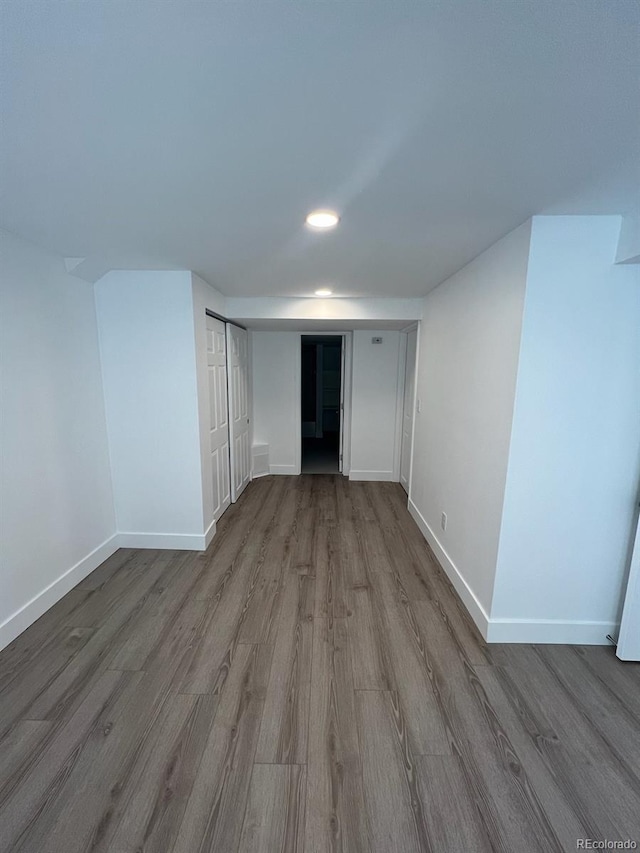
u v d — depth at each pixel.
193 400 2.83
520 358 1.77
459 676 1.80
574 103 0.94
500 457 1.93
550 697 1.69
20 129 1.06
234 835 1.18
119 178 1.34
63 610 2.26
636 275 1.69
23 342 2.06
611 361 1.76
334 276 2.73
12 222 1.77
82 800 1.27
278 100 0.95
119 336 2.75
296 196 1.48
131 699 1.65
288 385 4.96
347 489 4.56
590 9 0.69
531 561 1.95
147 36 0.76
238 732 1.51
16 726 1.52
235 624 2.15
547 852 1.15
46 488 2.25
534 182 1.35
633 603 1.83
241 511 3.85
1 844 1.15
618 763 1.41
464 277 2.43
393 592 2.48
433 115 1.00
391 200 1.50
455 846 1.16
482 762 1.41
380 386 4.72
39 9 0.70
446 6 0.69
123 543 3.04
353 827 1.20
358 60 0.82
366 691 1.71
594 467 1.86
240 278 2.82
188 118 1.02
